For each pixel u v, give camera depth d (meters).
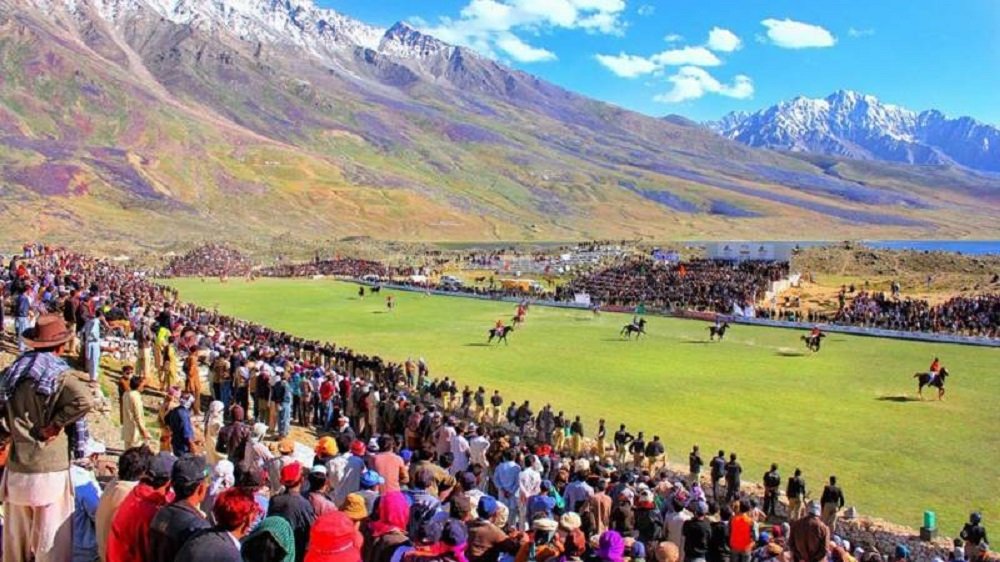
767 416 43.34
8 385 10.37
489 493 24.58
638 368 57.78
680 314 91.56
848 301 98.12
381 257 189.00
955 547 23.03
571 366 58.41
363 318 86.56
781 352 66.00
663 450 33.06
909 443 38.06
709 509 23.78
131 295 56.69
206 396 35.41
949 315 81.56
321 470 13.41
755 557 17.12
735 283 107.69
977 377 55.19
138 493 9.93
